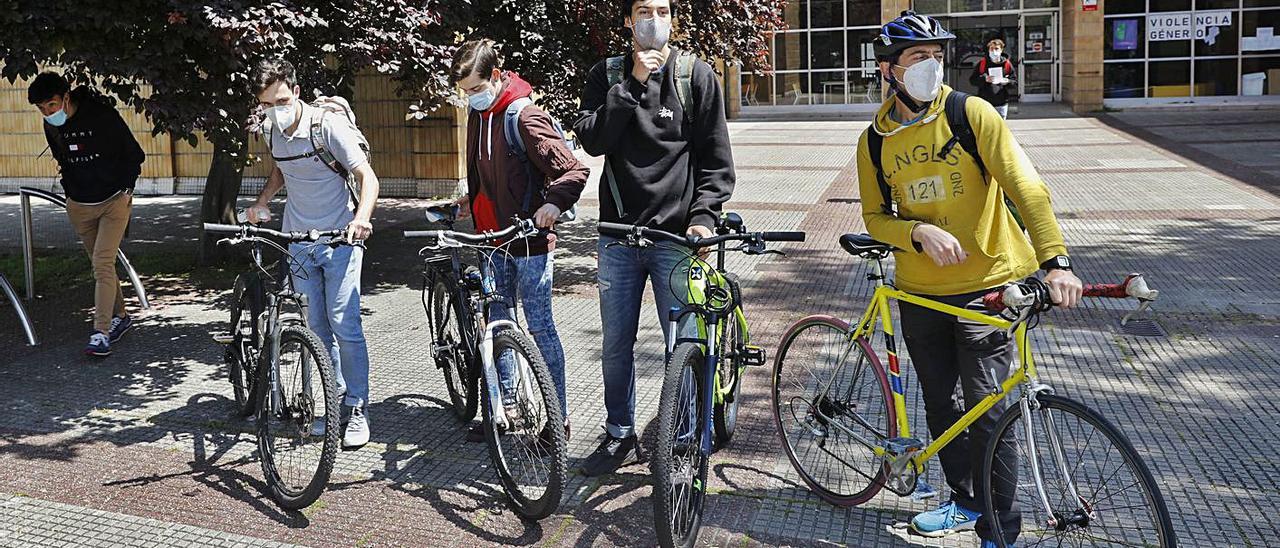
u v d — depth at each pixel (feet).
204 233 30.12
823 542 12.10
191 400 17.76
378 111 43.21
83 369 19.67
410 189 43.60
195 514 13.21
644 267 13.62
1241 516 12.44
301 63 21.15
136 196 47.26
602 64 13.64
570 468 14.43
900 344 19.85
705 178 13.16
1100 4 76.07
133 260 31.01
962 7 84.17
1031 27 83.82
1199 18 78.89
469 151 14.76
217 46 19.21
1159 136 58.90
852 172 47.47
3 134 49.39
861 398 12.79
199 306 24.97
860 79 85.97
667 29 12.60
